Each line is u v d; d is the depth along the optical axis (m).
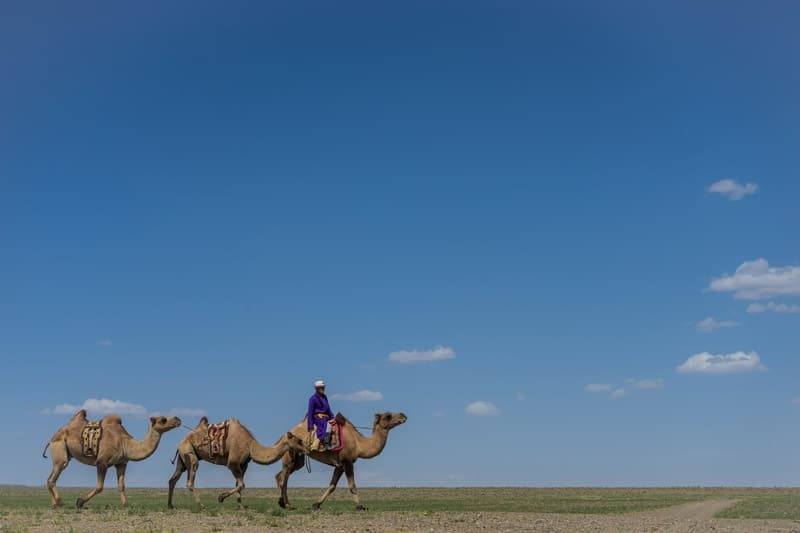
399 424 25.19
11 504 27.95
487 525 20.22
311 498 37.66
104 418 25.75
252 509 24.50
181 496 37.41
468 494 44.72
